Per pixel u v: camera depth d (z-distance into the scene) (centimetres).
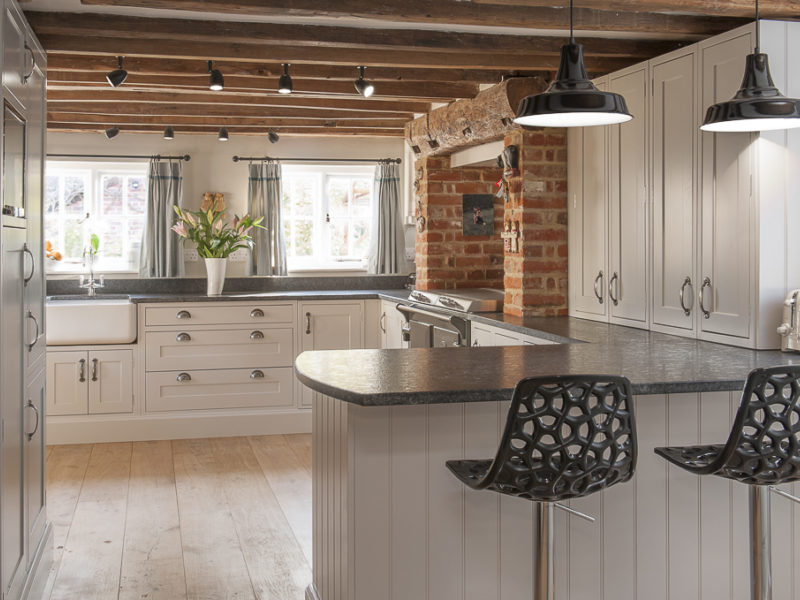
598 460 219
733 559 289
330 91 536
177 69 482
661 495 284
